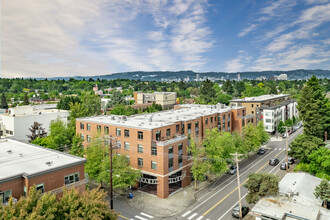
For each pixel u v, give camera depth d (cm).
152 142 4553
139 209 3966
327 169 4700
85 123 5872
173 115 6562
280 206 3253
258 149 7162
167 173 4484
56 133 6169
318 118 6006
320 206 3294
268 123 9562
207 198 4356
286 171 5534
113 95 12638
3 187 2747
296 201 3381
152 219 3644
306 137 5697
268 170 5659
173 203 4191
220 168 4822
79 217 2258
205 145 5356
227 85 19625
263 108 9638
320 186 3459
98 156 4594
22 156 3619
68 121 8638
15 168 3127
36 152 3838
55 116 8412
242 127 7294
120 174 4278
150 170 4581
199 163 4756
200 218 3659
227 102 15250
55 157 3594
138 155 4784
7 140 4512
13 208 2119
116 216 2675
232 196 4400
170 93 14575
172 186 4991
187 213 3822
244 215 3697
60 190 3134
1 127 7662
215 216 3712
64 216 2295
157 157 4469
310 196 3541
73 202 2384
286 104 11075
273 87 18762
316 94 6844
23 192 2909
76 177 3369
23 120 7569
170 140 4634
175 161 4700
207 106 8694
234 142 5828
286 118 11094
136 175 4447
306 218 2950
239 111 7800
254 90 18112
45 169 3055
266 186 3409
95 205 2403
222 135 5512
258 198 3509
